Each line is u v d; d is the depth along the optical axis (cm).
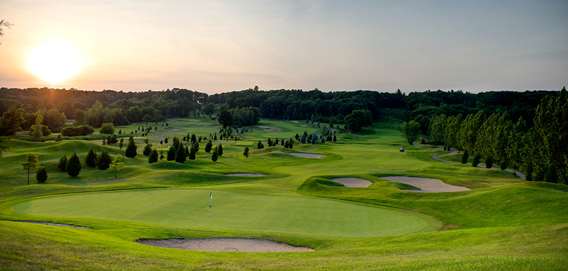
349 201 5253
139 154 11819
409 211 4697
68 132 17850
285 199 5288
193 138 16262
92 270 2047
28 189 5941
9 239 2361
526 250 2434
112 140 14588
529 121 17188
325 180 6781
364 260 2416
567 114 7438
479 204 4681
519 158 9288
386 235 3544
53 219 3697
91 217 4144
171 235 3278
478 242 2842
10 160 9394
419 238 3134
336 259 2481
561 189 5097
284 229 3716
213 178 7831
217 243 3173
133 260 2297
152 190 5991
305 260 2459
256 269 2225
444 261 2208
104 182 7762
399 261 2317
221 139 18050
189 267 2233
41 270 1961
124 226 3519
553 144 7581
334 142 17138
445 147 15200
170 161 9862
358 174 7712
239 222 3972
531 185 5247
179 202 4988
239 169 9425
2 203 4888
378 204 5053
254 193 5766
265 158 12069
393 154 12925
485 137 11131
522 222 3919
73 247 2420
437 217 4444
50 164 8975
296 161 11462
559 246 2464
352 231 3697
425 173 8481
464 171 8962
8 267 1939
